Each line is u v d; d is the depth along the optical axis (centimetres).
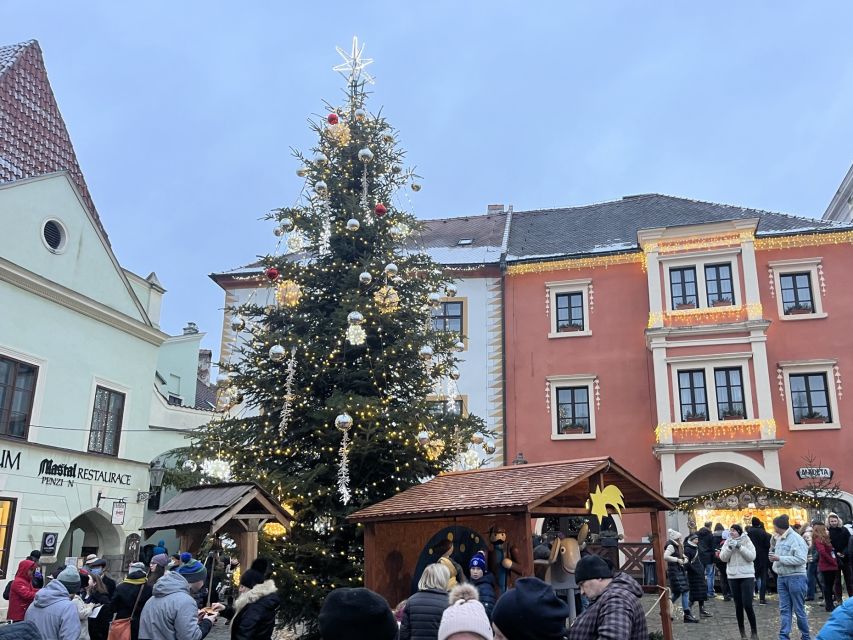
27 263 1950
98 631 938
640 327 2733
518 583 407
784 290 2644
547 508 931
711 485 2522
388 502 1094
